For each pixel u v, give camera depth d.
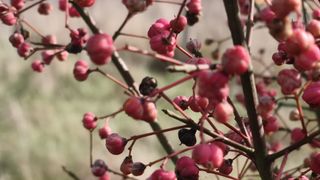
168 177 0.49
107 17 2.48
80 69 0.58
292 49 0.45
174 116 0.49
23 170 1.60
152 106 0.46
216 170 0.52
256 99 0.49
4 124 1.73
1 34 2.26
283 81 0.47
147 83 0.49
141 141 1.77
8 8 0.60
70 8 0.66
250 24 0.53
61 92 2.01
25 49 0.60
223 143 0.50
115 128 1.82
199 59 0.48
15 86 1.95
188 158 0.49
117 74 2.19
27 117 1.79
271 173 0.50
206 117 0.48
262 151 0.49
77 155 1.68
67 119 1.84
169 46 0.49
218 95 0.44
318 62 0.45
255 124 0.49
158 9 2.54
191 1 0.57
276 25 0.44
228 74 0.44
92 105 2.00
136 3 0.48
